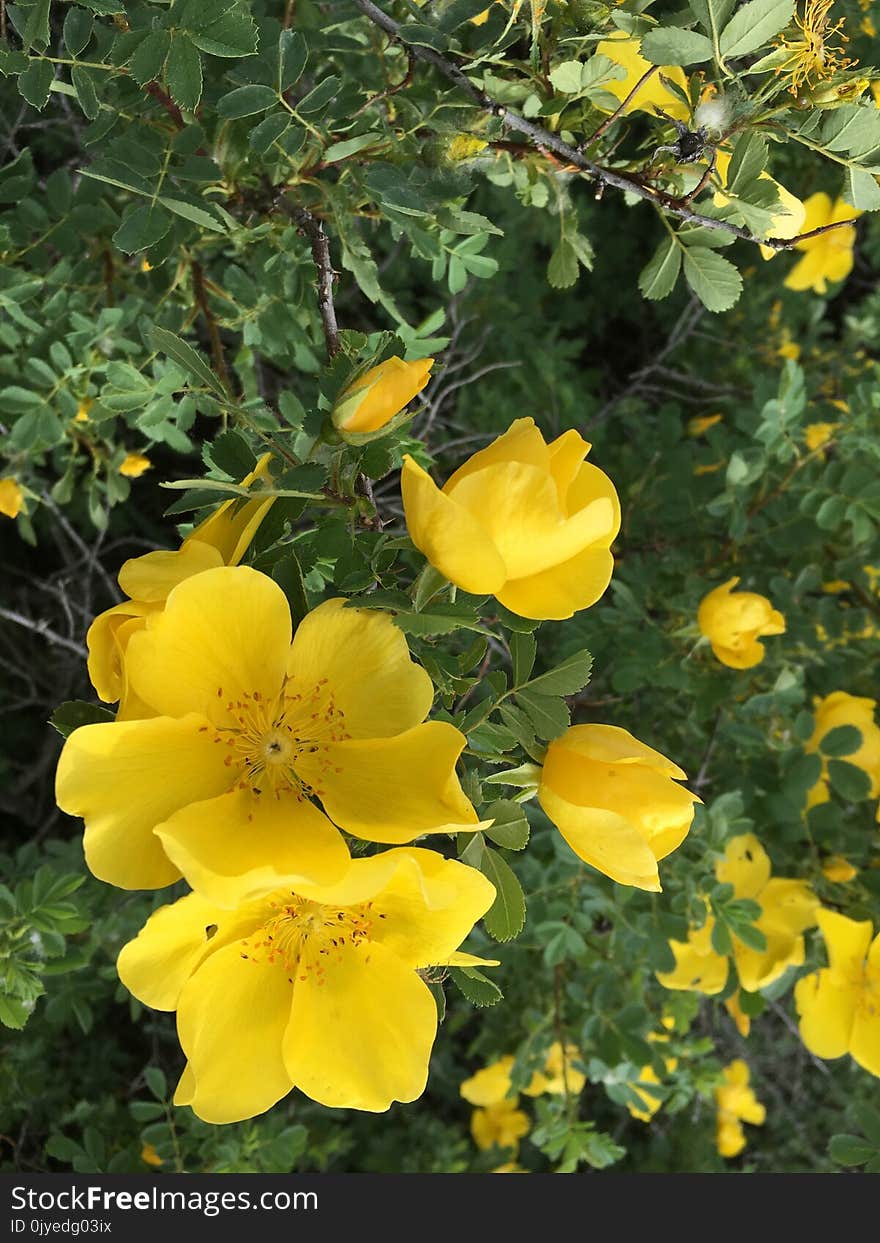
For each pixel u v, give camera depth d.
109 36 0.18
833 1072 0.50
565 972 0.33
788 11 0.15
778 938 0.28
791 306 0.45
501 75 0.20
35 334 0.26
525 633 0.15
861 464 0.31
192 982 0.14
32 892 0.24
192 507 0.15
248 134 0.20
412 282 0.41
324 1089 0.14
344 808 0.14
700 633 0.29
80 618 0.41
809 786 0.28
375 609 0.14
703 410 0.45
